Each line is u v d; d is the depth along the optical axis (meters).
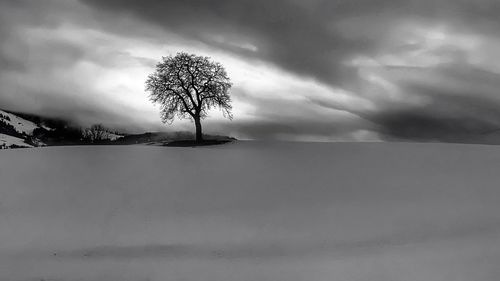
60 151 50.22
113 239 22.27
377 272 17.17
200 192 31.30
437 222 24.02
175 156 47.09
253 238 22.31
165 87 62.38
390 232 22.69
